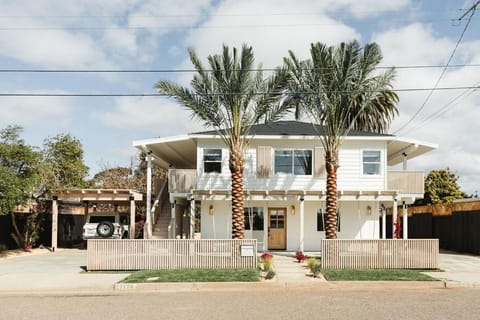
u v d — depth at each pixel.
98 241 17.34
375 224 26.66
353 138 25.78
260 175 26.00
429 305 11.01
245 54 20.70
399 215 34.66
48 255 24.45
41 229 28.47
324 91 21.55
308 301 11.62
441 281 14.52
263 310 10.43
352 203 26.78
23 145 24.42
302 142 26.33
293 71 21.52
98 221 29.28
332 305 11.02
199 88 21.00
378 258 17.25
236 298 12.19
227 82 20.80
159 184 31.22
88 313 10.34
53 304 11.62
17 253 24.97
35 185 24.80
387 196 25.20
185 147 28.86
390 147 28.42
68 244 31.64
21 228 27.19
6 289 13.80
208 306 11.01
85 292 13.52
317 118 22.36
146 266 17.19
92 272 17.08
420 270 17.25
